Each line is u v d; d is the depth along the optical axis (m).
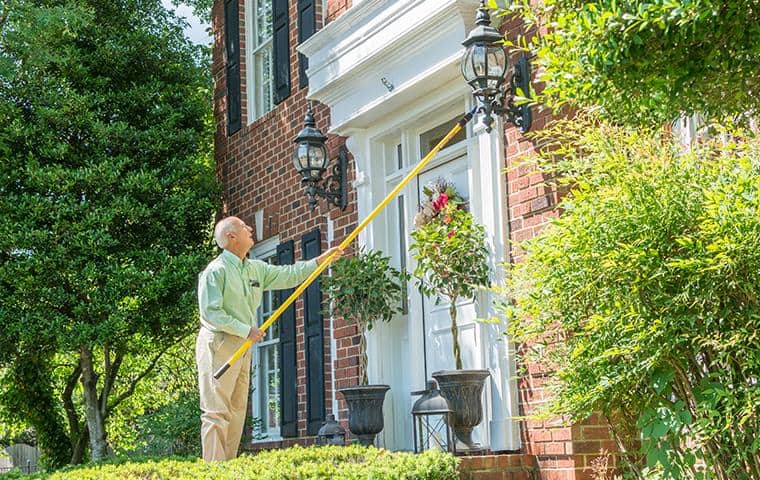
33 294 10.66
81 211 10.82
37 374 12.61
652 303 4.33
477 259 7.15
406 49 7.86
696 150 4.70
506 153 7.21
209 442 6.25
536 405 6.70
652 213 4.32
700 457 4.35
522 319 5.11
